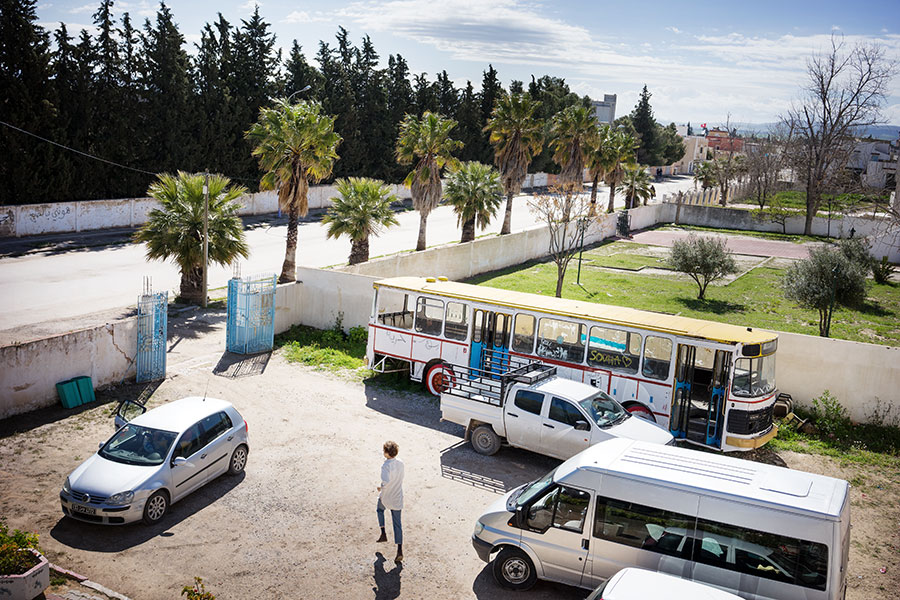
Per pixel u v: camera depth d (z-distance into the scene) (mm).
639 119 110375
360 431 15633
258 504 12141
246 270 33000
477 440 14680
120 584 9641
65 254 34594
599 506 9117
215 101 51469
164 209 26281
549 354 16562
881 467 14742
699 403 16109
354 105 64875
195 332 22875
